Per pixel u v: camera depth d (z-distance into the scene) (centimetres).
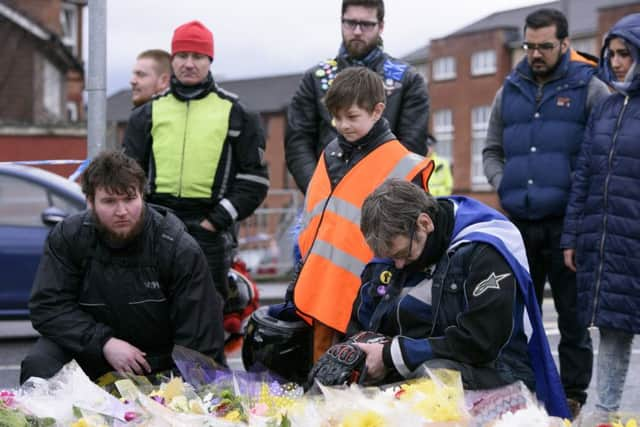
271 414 360
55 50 3002
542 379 404
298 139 577
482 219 407
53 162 662
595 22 3606
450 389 353
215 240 571
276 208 1517
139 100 772
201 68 571
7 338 884
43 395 379
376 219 392
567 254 537
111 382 427
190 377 415
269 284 1440
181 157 568
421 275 413
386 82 560
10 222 862
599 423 356
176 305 458
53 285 461
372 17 561
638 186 505
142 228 452
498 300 389
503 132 605
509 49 4062
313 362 473
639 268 502
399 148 478
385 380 400
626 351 518
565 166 573
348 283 461
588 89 575
